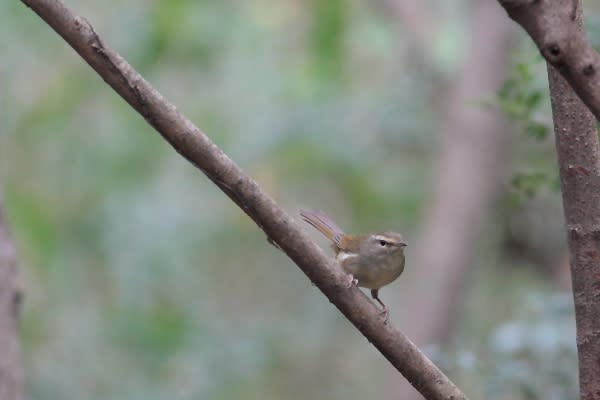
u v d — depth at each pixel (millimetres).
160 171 15266
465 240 13953
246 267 16094
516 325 7230
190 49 14453
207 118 14930
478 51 14211
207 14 14539
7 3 14375
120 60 3980
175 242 14633
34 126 14734
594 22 6164
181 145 4078
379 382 15594
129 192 14602
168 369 14414
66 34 3959
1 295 7148
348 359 15953
